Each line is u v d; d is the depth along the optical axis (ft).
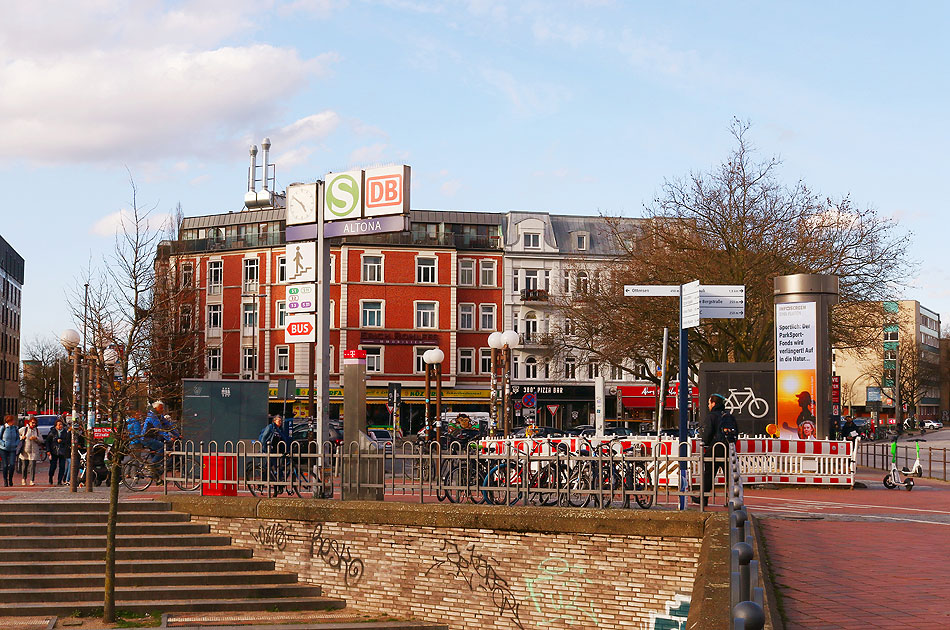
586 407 231.09
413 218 226.17
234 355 228.02
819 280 83.30
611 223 151.43
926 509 63.00
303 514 57.11
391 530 54.65
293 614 54.44
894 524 52.47
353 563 55.77
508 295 230.68
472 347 228.02
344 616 54.13
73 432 73.82
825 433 82.79
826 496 73.67
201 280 226.99
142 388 70.79
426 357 119.55
